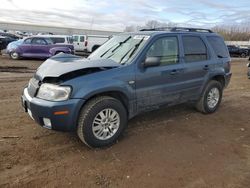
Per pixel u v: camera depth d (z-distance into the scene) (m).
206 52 6.06
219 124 5.75
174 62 5.31
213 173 3.76
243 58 33.06
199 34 6.00
